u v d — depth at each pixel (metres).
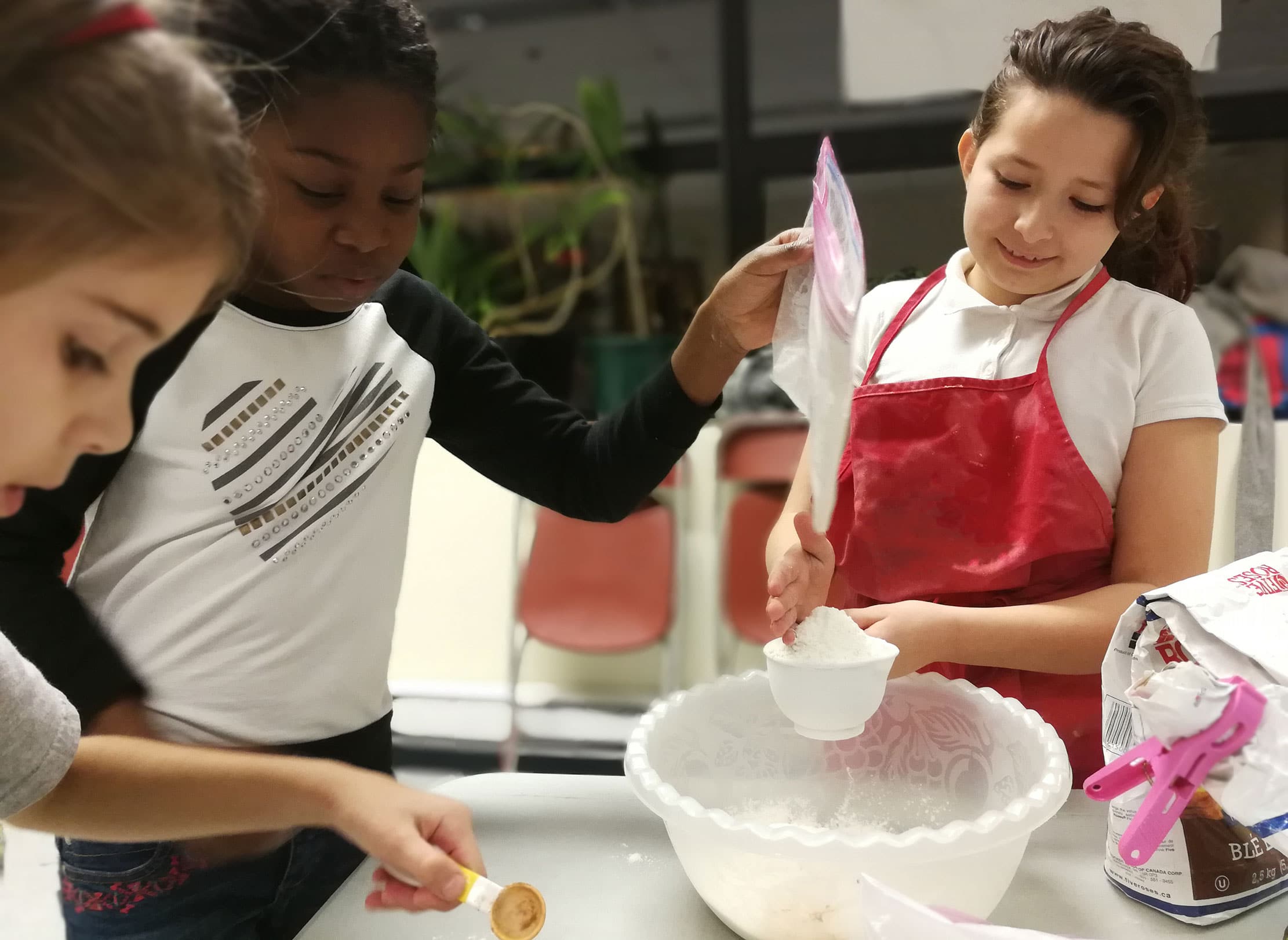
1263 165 1.69
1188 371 0.81
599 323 2.65
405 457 0.85
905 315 0.93
